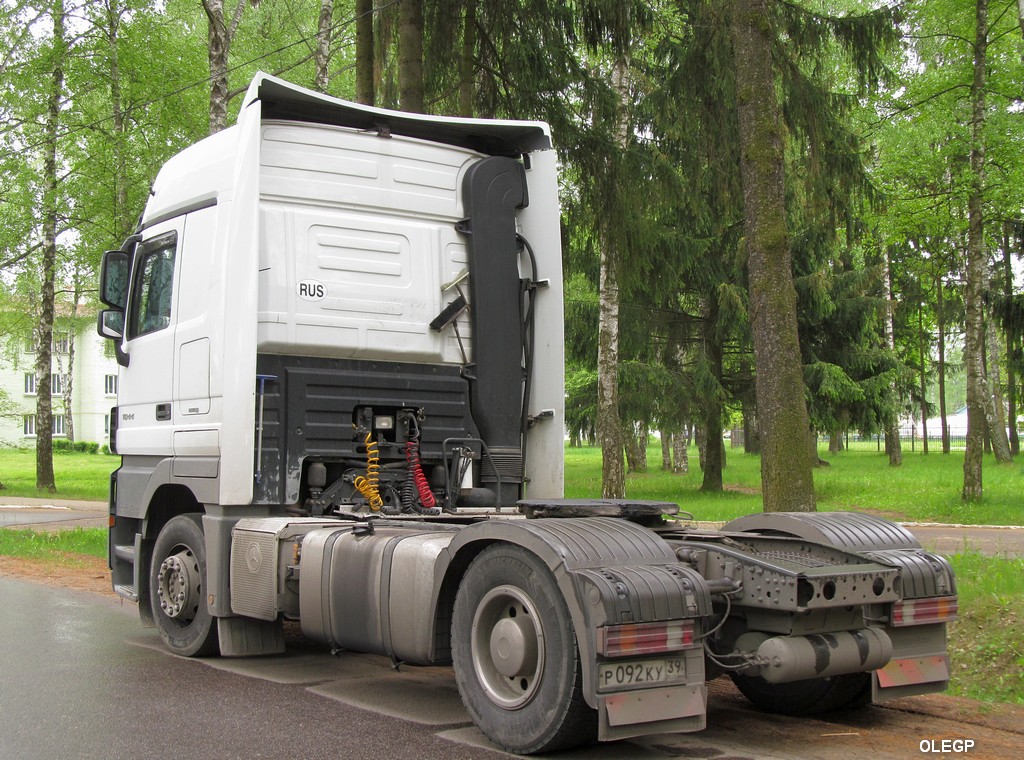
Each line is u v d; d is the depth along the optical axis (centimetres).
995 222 2150
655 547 474
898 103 1900
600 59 1509
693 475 3538
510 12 1396
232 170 689
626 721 427
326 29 1855
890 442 3997
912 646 512
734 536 563
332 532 599
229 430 664
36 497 2855
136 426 788
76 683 634
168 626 735
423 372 745
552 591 452
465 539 503
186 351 722
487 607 491
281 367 693
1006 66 1820
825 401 2434
